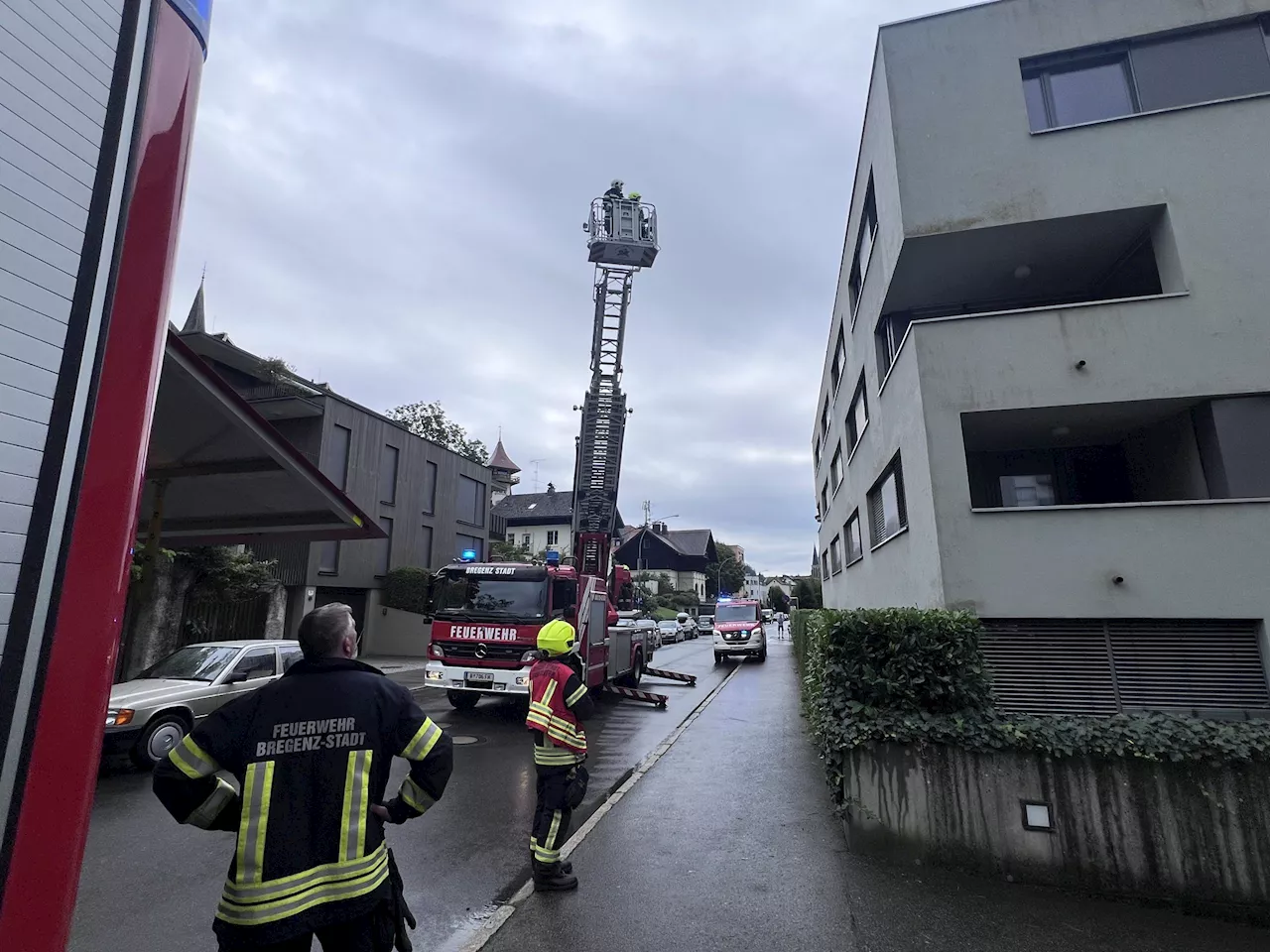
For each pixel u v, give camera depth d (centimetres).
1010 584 877
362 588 2383
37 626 172
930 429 944
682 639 4122
